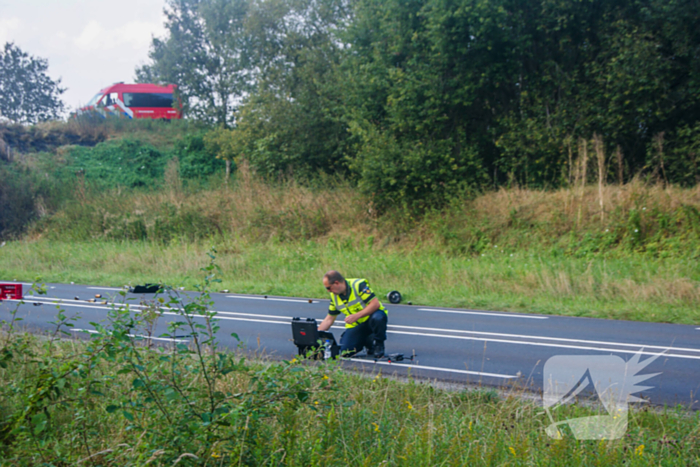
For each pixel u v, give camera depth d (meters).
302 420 4.02
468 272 14.30
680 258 14.06
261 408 3.64
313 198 22.23
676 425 4.33
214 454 3.35
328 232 20.88
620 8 19.89
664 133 19.52
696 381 6.06
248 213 22.50
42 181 27.47
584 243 16.05
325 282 6.82
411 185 19.94
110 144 33.06
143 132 35.25
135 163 31.00
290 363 3.92
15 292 5.51
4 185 26.48
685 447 3.87
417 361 7.05
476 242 17.61
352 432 3.99
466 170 20.19
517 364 6.89
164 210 23.48
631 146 20.27
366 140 20.31
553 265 14.10
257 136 26.64
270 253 18.52
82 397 3.74
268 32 32.06
